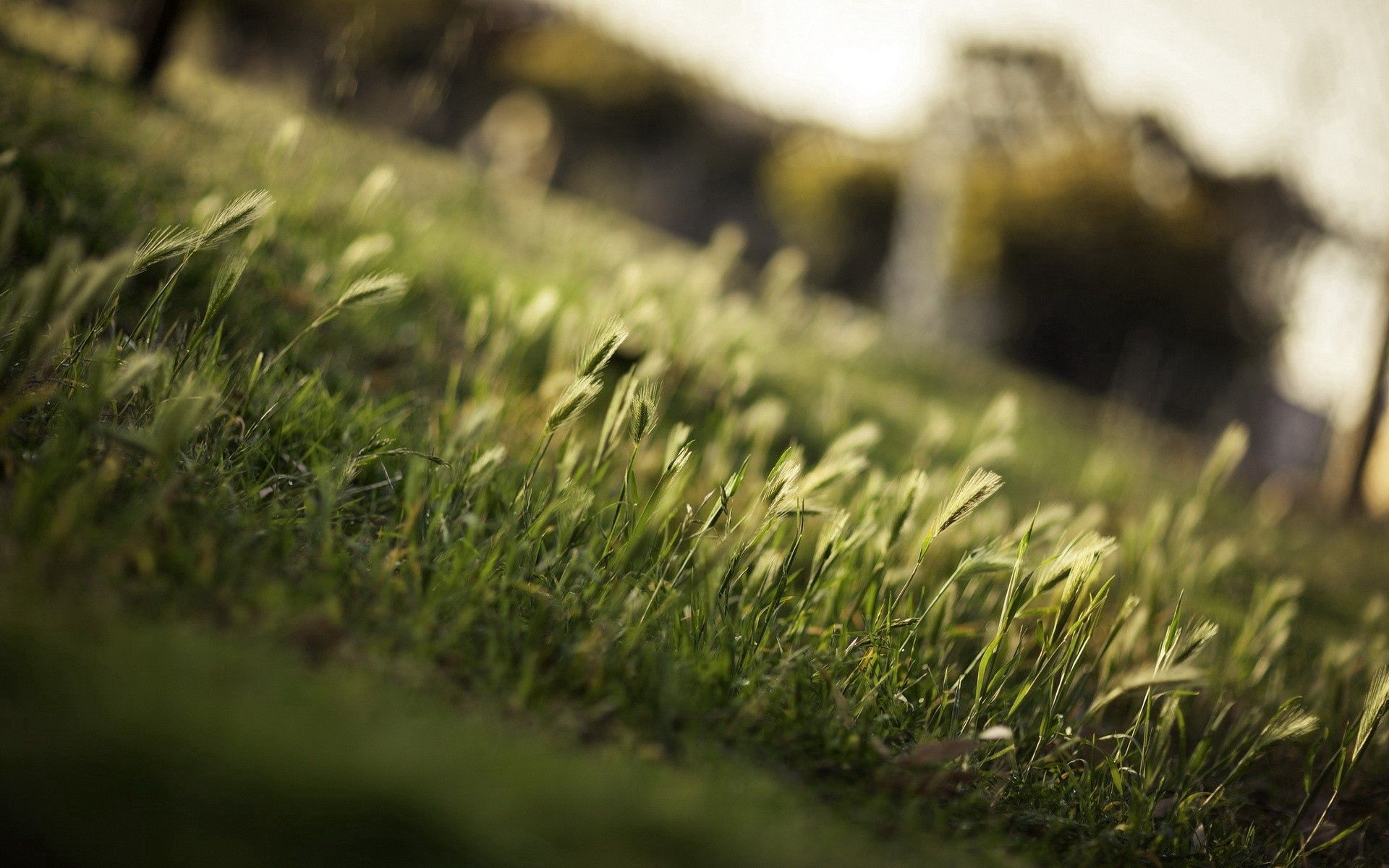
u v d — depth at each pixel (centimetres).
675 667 225
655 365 241
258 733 184
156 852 147
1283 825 250
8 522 209
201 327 234
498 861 179
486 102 2364
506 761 200
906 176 2184
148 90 518
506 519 237
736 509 270
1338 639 325
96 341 235
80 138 336
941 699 239
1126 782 244
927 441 299
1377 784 262
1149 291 1983
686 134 2786
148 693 183
